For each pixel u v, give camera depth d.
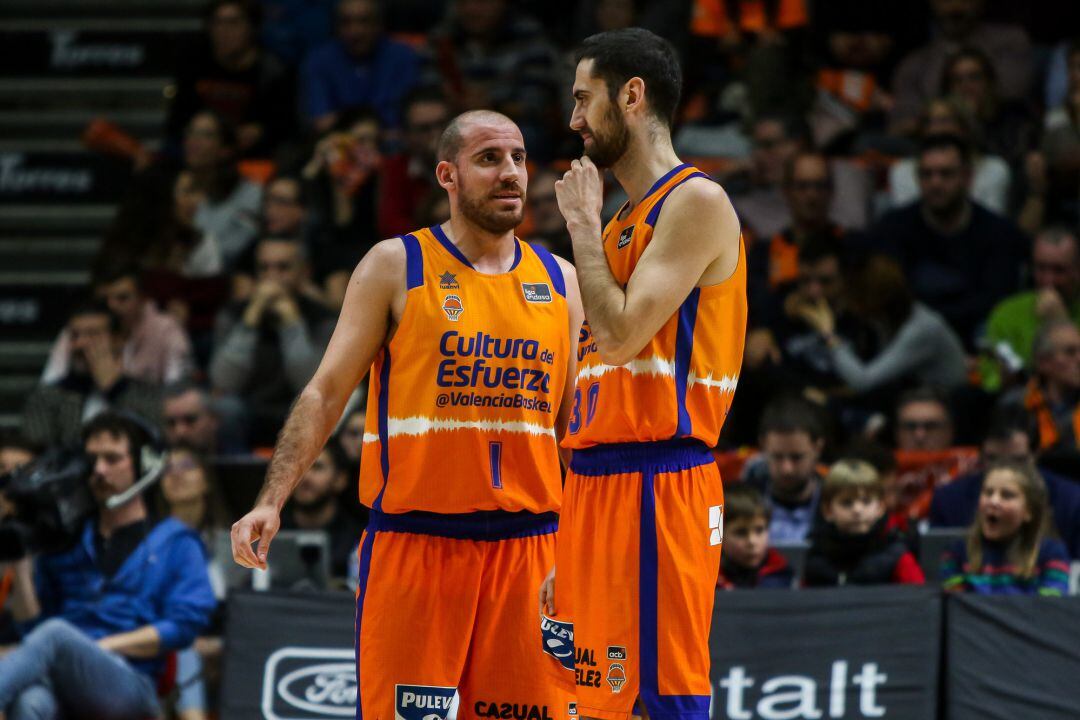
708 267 12.50
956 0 32.28
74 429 27.17
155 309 29.14
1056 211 28.86
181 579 19.92
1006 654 18.06
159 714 19.36
